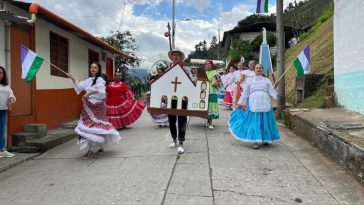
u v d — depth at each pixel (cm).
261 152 728
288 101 1447
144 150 773
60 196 513
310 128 800
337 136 634
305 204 466
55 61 1097
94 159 715
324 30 1977
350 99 891
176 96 734
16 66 868
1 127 746
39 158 756
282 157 687
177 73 734
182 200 481
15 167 693
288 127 1006
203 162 658
